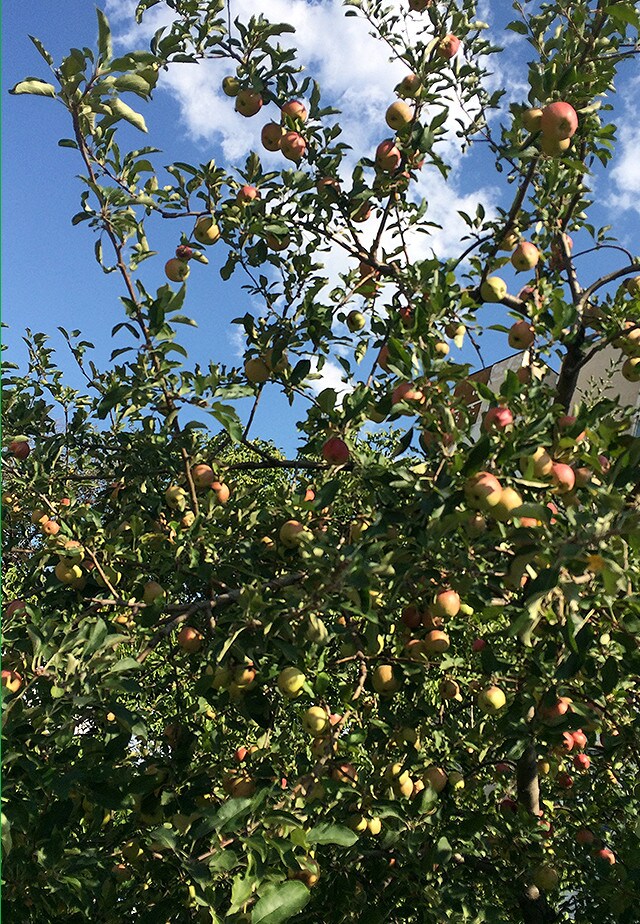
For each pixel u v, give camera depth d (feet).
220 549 11.60
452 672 14.57
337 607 8.82
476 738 12.50
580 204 12.59
